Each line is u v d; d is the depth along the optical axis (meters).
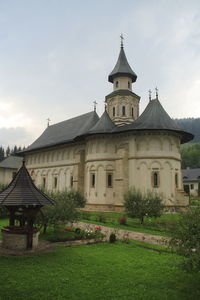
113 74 40.41
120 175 30.52
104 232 17.27
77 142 39.16
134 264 9.97
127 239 14.22
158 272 9.09
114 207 30.56
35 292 7.23
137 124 31.73
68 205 16.53
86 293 7.23
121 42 42.78
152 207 21.25
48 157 45.72
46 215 15.24
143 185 29.39
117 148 32.03
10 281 7.95
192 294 7.31
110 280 8.26
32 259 10.29
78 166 36.19
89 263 9.98
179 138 31.83
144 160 29.94
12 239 11.85
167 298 7.02
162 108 32.81
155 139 30.16
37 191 12.69
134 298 6.98
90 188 32.78
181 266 7.54
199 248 7.21
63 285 7.76
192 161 111.50
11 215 12.48
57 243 13.42
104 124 33.84
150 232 17.66
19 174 13.05
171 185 29.33
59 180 42.00
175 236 7.75
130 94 39.03
